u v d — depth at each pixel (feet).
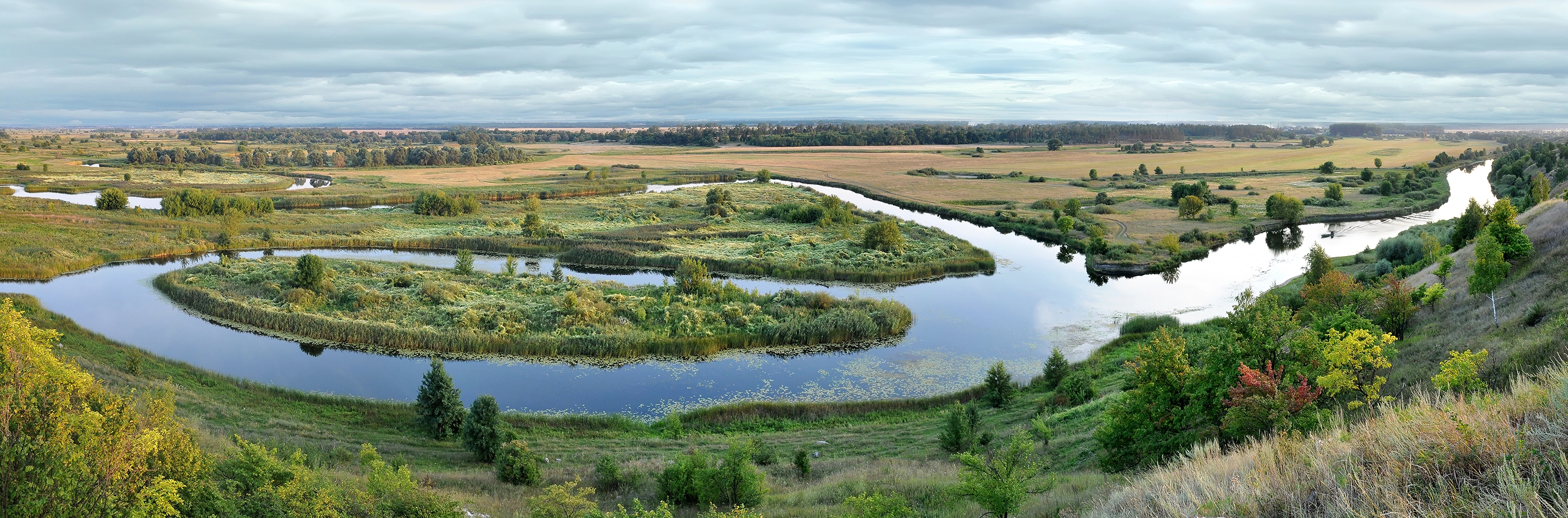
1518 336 78.13
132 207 383.24
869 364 162.50
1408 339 102.63
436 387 115.85
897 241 286.46
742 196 479.41
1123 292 228.43
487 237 303.48
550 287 211.41
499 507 78.79
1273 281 240.53
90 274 243.19
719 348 168.55
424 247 297.53
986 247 313.12
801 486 89.97
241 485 62.49
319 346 168.25
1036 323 194.29
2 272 230.89
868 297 222.07
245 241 290.76
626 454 108.37
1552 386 26.45
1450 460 24.20
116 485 48.93
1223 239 312.71
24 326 52.16
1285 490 27.02
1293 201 354.33
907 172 652.89
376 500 64.44
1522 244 114.32
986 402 139.13
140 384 123.54
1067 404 123.03
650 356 163.84
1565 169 370.12
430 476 91.91
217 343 168.96
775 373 156.25
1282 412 56.59
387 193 463.42
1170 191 493.36
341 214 373.40
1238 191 475.72
